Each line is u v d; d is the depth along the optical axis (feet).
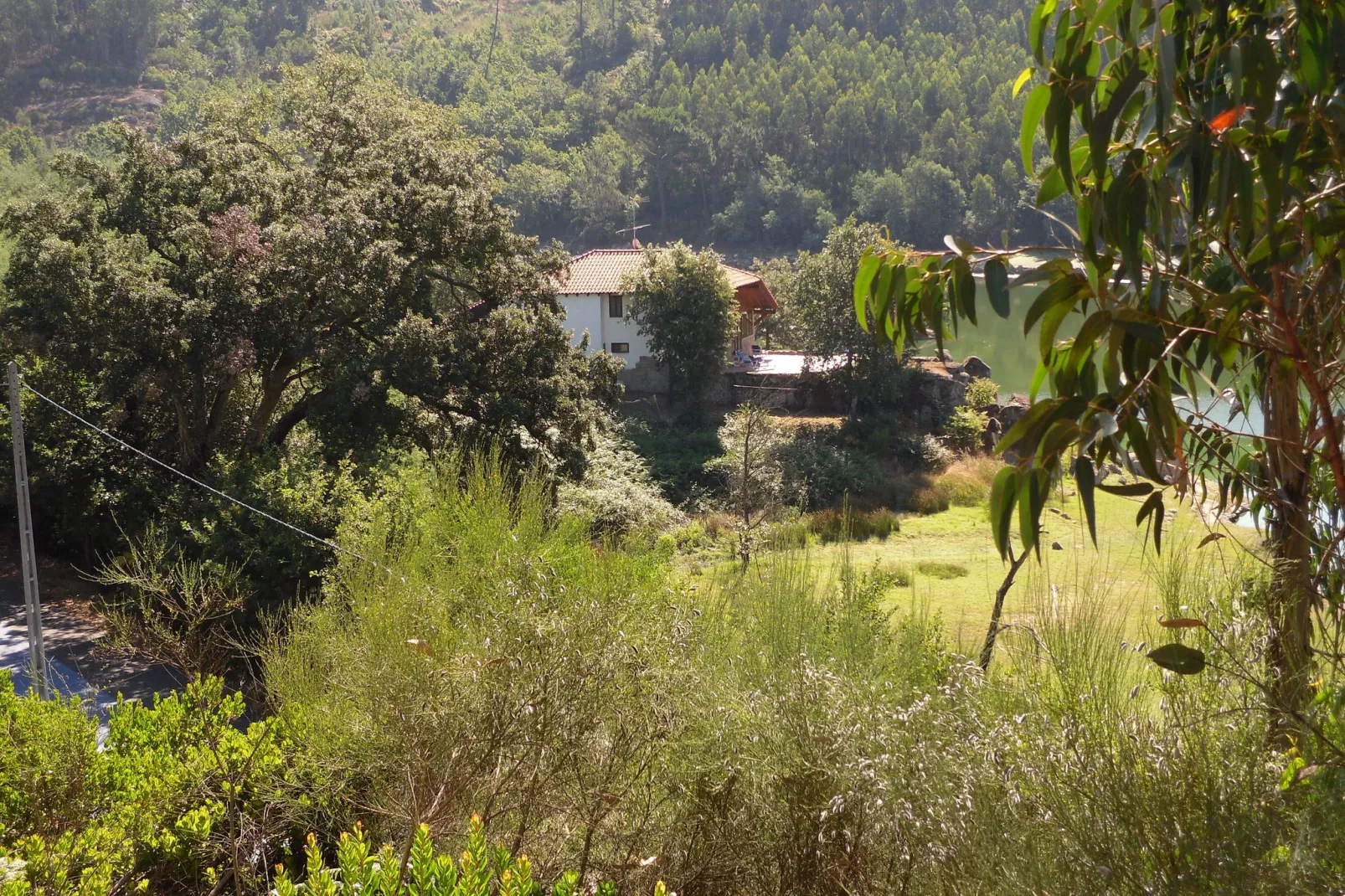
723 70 416.26
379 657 11.29
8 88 444.96
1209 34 7.27
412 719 10.56
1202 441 8.59
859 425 108.06
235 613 43.93
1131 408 6.57
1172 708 7.88
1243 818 6.68
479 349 61.41
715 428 110.01
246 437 62.64
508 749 10.36
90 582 62.34
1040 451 6.57
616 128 400.26
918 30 447.42
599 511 43.78
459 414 61.57
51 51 469.98
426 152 66.08
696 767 10.25
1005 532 6.65
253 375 67.67
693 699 10.61
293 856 14.30
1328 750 6.61
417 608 12.09
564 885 9.18
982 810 8.03
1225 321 6.73
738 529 43.75
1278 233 7.34
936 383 118.62
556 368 63.21
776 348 151.43
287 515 47.26
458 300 69.41
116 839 13.57
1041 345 7.34
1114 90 6.87
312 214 62.64
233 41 502.79
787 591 12.05
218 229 60.23
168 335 55.42
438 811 10.09
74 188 67.62
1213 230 7.54
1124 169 6.77
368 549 15.15
